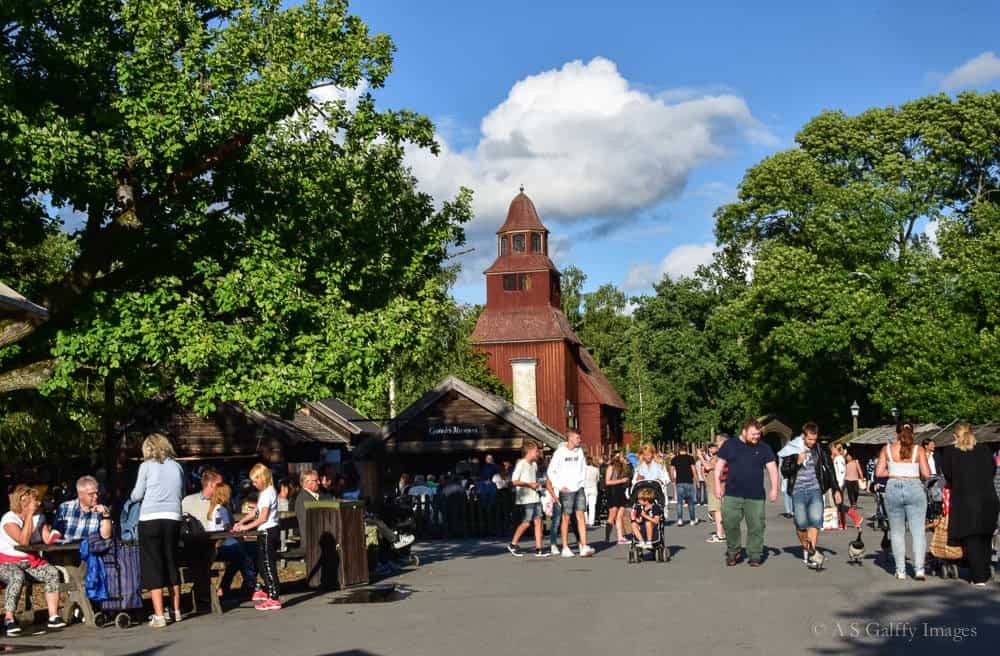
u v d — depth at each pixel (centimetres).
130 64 1535
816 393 5706
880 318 5028
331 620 1136
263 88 1562
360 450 3872
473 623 1062
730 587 1284
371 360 1677
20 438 2653
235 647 976
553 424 7044
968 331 4694
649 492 1669
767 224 6012
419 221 1984
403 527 1856
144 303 1578
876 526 2367
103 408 2139
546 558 1850
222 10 1667
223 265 1720
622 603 1170
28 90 1566
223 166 1684
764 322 5597
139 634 1098
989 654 823
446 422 3884
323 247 1775
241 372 1575
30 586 1260
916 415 4750
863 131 5769
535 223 7375
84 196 1566
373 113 1812
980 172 5697
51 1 1543
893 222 5225
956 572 1327
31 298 1708
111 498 2109
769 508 3534
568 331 7412
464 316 7638
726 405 8000
